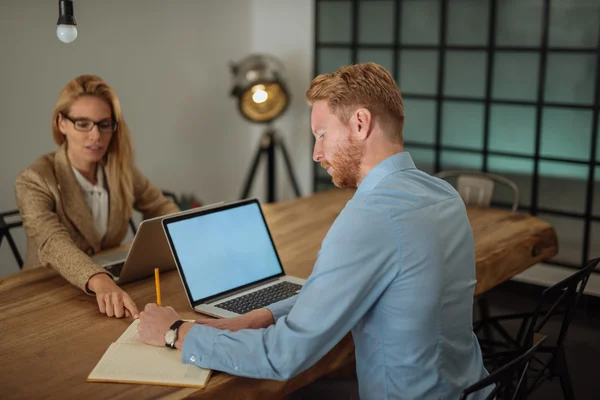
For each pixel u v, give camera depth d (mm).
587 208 3738
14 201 3660
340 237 1416
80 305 1932
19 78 3555
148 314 1668
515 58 3838
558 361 2271
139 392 1436
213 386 1469
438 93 4164
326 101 1528
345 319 1415
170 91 4398
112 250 2447
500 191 4016
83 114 2346
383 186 1485
